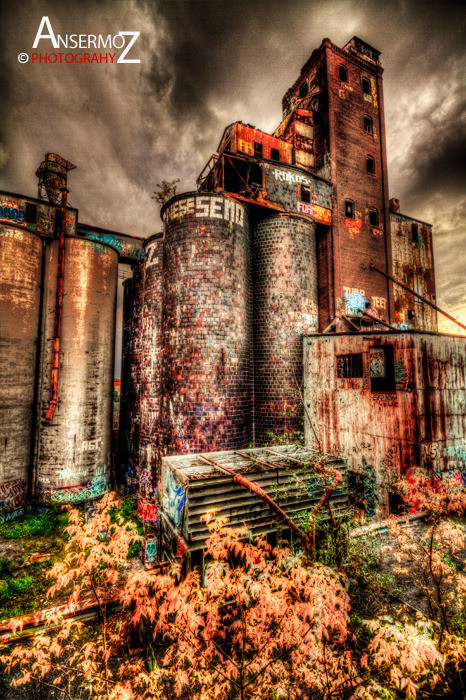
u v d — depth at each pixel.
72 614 5.27
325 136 18.67
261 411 13.72
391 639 3.14
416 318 22.06
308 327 14.16
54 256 15.00
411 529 6.43
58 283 14.43
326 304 17.64
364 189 19.30
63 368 14.13
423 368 9.81
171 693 4.31
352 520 6.59
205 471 6.66
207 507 6.07
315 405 12.96
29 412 13.68
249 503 6.38
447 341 10.61
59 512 13.00
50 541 10.89
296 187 15.97
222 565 3.79
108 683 3.75
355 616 4.55
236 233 13.22
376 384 10.97
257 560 4.17
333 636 3.94
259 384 13.91
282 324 13.78
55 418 13.77
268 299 14.09
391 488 9.72
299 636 3.20
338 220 17.75
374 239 19.38
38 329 14.39
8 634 4.96
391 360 10.43
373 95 20.77
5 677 4.77
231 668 3.38
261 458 7.68
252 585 3.35
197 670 3.40
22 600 7.84
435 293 23.27
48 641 3.65
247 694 3.38
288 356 13.61
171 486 7.18
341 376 12.00
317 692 3.17
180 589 3.52
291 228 14.50
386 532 7.04
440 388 10.17
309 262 14.76
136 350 17.33
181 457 8.03
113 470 15.72
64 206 14.91
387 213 20.08
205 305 12.34
